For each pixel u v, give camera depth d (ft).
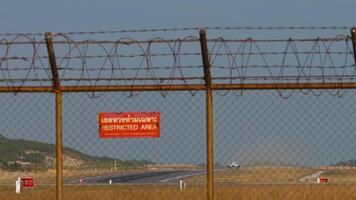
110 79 98.99
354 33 95.66
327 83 98.02
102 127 96.48
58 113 101.50
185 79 98.73
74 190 265.13
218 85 98.94
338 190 202.39
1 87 100.83
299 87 98.22
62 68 99.45
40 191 244.01
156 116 96.22
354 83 97.96
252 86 98.48
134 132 96.73
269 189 232.94
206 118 99.76
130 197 258.57
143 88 98.99
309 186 232.12
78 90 100.42
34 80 99.96
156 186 340.18
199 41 96.78
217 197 205.87
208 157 100.12
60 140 101.96
